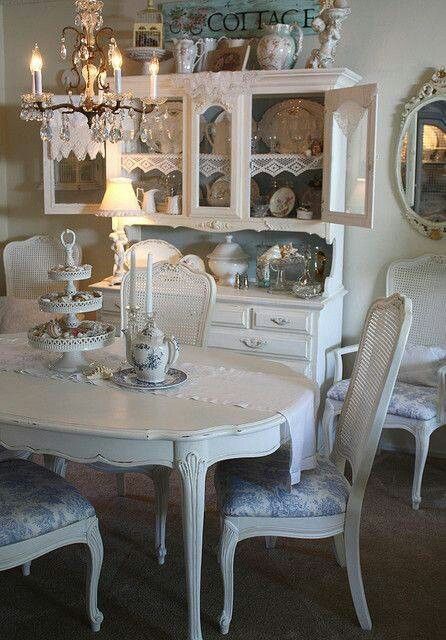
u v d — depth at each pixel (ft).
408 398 11.37
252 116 12.95
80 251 14.97
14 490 7.87
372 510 11.02
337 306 13.26
